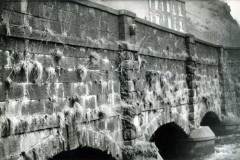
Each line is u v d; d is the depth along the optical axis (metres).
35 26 10.75
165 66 19.44
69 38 12.01
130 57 15.11
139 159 14.54
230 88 31.16
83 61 12.74
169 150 23.14
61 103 11.51
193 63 22.56
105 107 13.66
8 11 9.81
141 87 16.31
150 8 65.00
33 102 10.41
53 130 11.08
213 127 30.30
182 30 73.94
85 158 14.13
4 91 9.52
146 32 17.42
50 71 11.11
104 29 14.17
